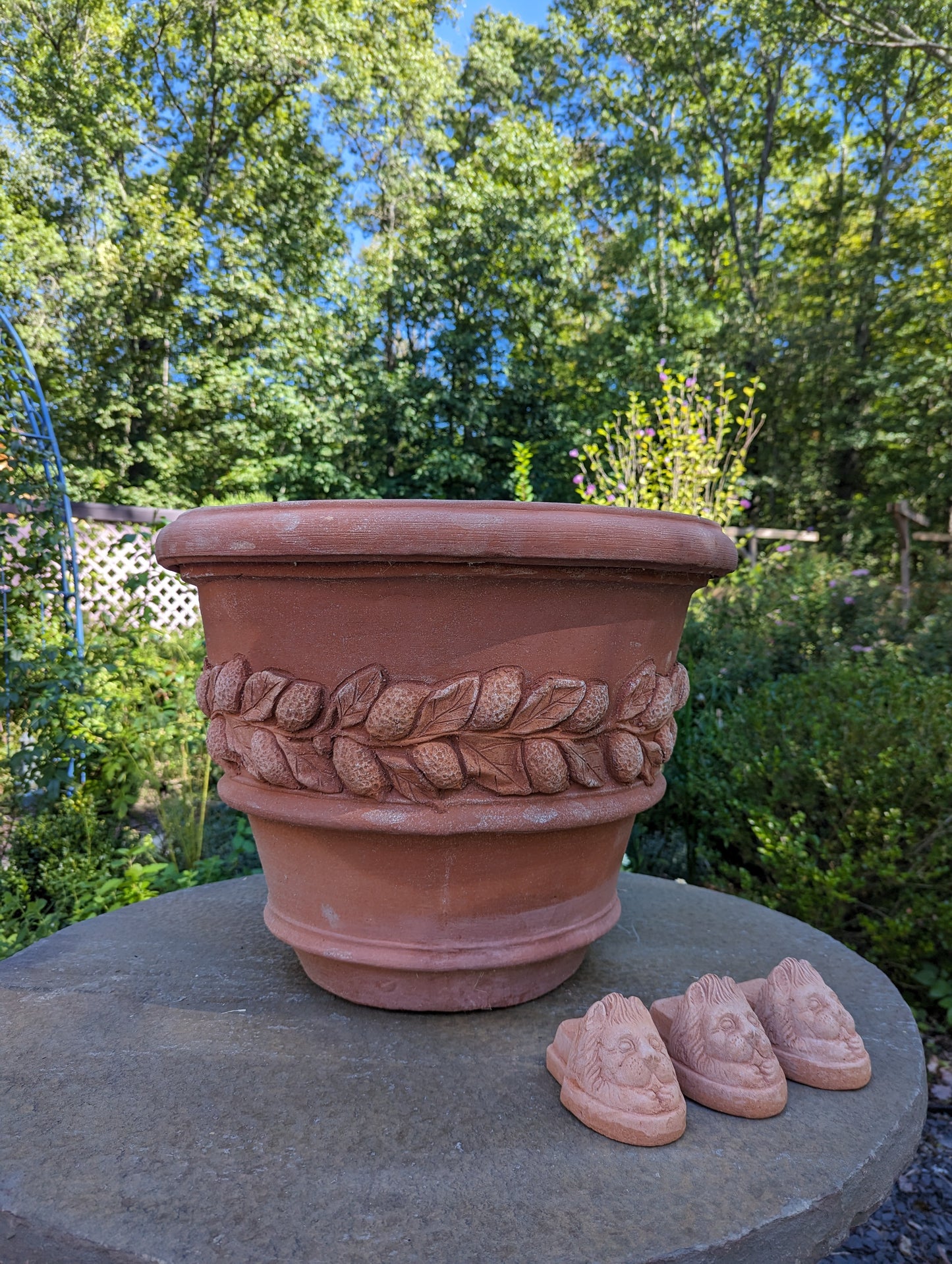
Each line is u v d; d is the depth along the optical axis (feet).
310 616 3.41
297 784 3.52
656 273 44.11
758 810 8.00
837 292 41.65
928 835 7.36
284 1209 2.56
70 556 13.53
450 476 36.73
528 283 40.01
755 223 48.19
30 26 40.09
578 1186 2.71
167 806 10.94
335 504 3.21
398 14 42.93
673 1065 3.33
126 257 34.86
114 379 36.22
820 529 42.32
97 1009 4.00
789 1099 3.31
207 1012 3.97
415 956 3.67
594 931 4.01
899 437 38.32
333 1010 3.99
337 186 42.39
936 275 40.88
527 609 3.34
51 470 15.08
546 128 46.09
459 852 3.53
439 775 3.33
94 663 12.05
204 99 40.81
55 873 8.72
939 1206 5.62
